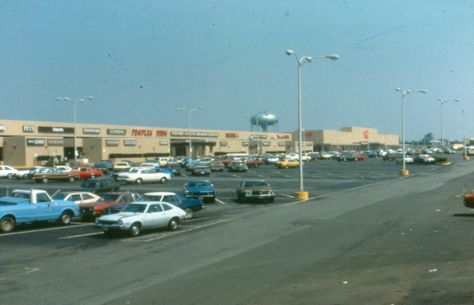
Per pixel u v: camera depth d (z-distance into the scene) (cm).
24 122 8838
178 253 1839
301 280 1385
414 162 9712
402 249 1781
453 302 1120
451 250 1730
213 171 7888
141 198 2858
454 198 3609
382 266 1520
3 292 1335
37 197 2592
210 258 1733
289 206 3394
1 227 2412
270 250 1841
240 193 3688
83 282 1432
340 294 1229
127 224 2233
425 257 1628
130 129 10712
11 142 8469
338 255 1714
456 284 1274
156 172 5688
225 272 1514
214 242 2052
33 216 2534
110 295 1295
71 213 2720
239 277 1443
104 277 1489
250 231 2320
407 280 1339
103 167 7506
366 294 1219
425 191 4253
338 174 6981
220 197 4088
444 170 7506
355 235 2123
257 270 1525
